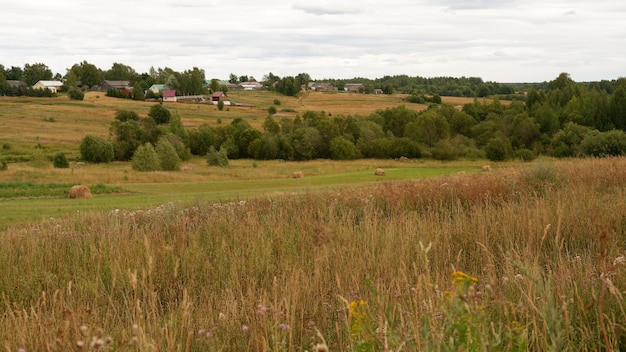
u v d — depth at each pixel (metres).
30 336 4.13
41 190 29.81
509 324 3.48
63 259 7.89
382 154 81.69
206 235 9.23
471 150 78.19
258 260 7.23
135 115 121.06
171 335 3.95
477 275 5.67
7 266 7.61
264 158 82.31
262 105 170.75
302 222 9.71
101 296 5.81
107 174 42.16
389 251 6.87
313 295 5.32
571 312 3.76
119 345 3.18
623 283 4.25
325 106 170.25
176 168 58.56
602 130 85.94
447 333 2.73
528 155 75.00
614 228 7.58
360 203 12.43
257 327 4.22
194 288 6.44
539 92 107.81
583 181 12.62
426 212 11.14
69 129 109.94
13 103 145.00
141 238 8.65
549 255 6.49
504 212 8.56
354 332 3.35
